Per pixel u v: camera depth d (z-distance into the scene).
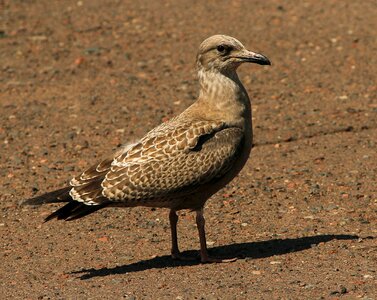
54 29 25.53
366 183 15.10
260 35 24.59
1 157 17.06
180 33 25.06
